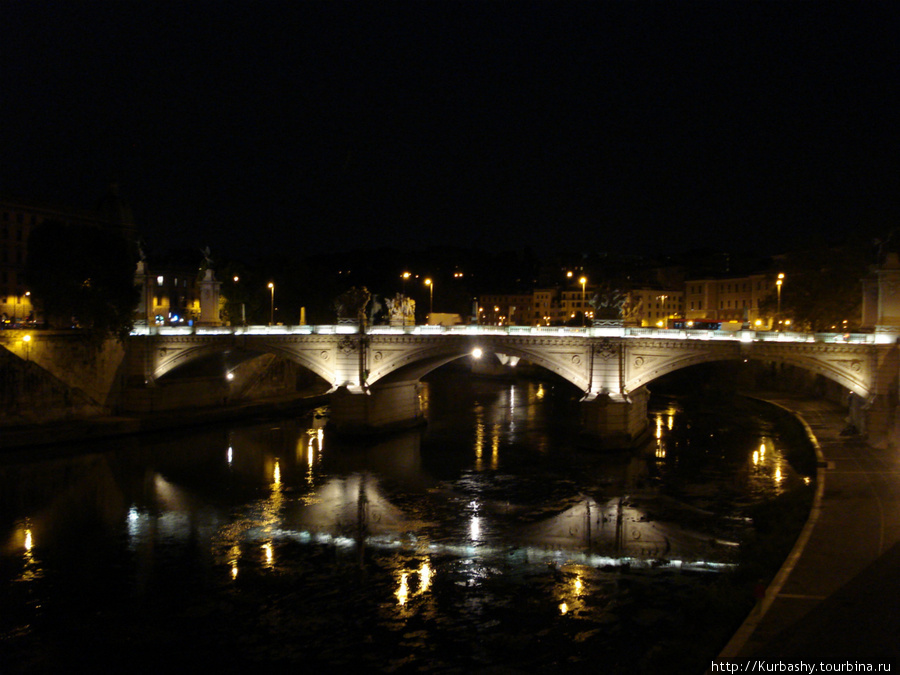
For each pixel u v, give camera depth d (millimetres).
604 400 75312
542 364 79375
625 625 36344
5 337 78562
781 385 116875
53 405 82625
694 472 65938
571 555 46562
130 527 54469
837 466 51719
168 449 80188
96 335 87500
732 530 49875
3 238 119562
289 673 33625
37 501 60875
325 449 80438
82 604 41219
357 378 86938
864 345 63250
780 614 27797
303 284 149125
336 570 45438
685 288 185250
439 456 76688
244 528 53938
